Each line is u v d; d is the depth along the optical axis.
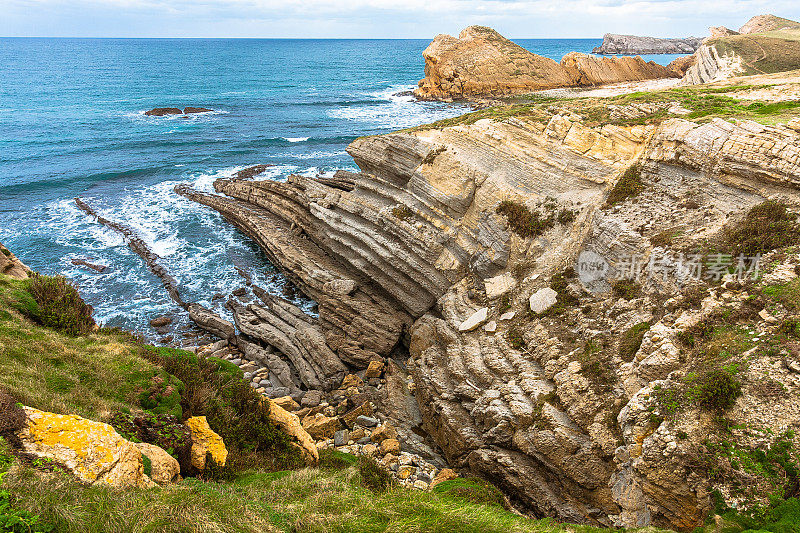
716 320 13.88
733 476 10.58
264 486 10.59
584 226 21.84
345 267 30.86
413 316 26.81
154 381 12.69
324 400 22.44
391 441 18.41
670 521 11.60
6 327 13.82
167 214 42.31
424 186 27.30
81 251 36.03
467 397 18.27
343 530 8.25
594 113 29.44
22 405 8.85
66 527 6.62
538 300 20.06
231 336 27.41
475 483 15.05
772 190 17.61
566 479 14.35
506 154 26.48
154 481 9.11
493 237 24.09
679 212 19.30
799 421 10.67
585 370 15.48
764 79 40.72
